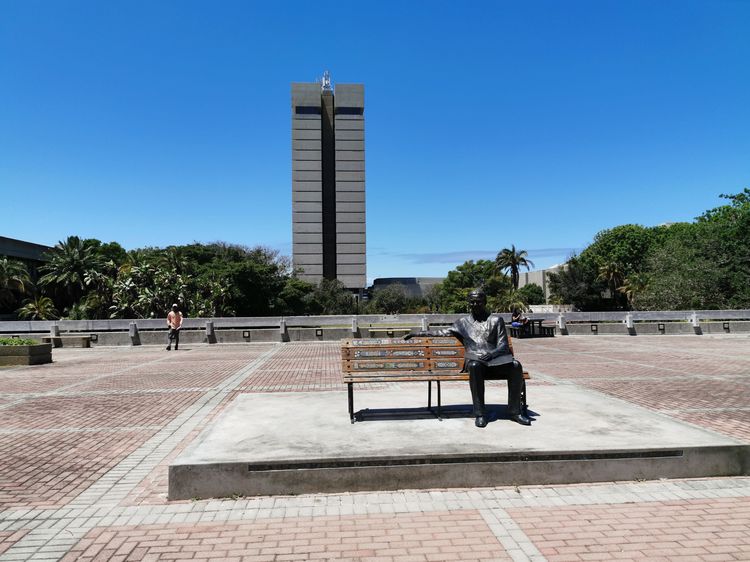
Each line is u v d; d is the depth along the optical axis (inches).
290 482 195.8
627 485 202.2
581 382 435.8
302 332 880.3
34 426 307.1
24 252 2450.8
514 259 2970.0
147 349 792.9
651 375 471.5
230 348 789.9
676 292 1382.9
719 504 185.0
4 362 604.4
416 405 287.6
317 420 255.6
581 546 155.6
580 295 2561.5
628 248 2541.8
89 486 209.5
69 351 784.9
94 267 2230.6
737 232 1512.1
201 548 156.4
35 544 159.9
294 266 4308.6
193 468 194.1
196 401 374.3
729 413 318.0
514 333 888.9
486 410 273.6
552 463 204.4
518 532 164.7
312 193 4399.6
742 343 772.6
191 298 1964.8
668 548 154.2
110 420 319.9
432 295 3725.4
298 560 149.0
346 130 4493.1
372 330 877.2
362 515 177.8
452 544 157.4
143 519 176.9
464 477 201.0
